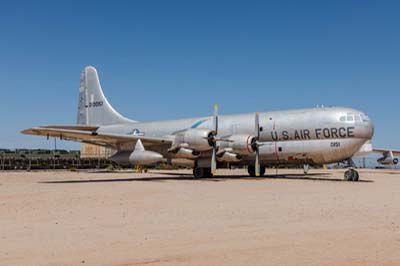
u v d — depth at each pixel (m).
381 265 5.21
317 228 7.64
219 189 16.84
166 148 25.72
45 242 6.59
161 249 6.09
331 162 23.62
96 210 10.32
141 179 24.91
